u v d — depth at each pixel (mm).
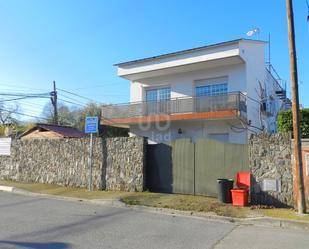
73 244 6711
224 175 12820
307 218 9281
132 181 14531
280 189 11273
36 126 26438
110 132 38406
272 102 25391
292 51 10172
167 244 6922
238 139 20203
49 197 13805
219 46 19984
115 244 6789
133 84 25109
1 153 19656
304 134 12430
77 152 16391
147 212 10719
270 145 11617
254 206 11109
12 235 7301
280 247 6867
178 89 23016
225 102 19625
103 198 12906
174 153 14109
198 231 8219
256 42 21766
